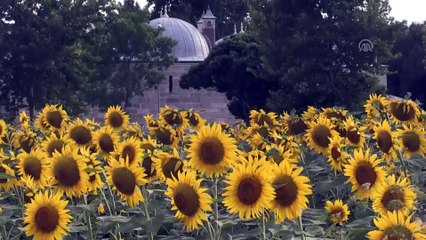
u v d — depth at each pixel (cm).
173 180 593
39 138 1030
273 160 658
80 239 756
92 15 6650
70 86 6681
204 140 632
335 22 5750
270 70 5953
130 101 8119
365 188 636
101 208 716
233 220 621
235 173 561
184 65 8550
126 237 786
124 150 742
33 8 6562
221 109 8525
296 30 5788
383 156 836
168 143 991
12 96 6694
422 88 9381
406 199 579
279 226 598
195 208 581
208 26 10331
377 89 5812
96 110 8162
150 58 7819
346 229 644
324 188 754
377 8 5684
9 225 754
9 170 765
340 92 5706
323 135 912
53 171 704
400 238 467
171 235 704
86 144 936
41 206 637
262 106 7012
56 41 6550
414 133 849
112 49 7644
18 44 6481
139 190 655
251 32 6856
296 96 5750
